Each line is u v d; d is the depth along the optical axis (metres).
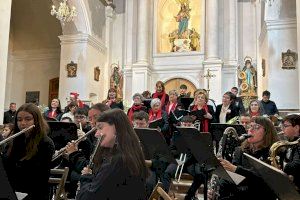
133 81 16.91
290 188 2.11
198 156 4.12
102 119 2.53
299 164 3.21
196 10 17.48
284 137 4.56
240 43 16.80
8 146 3.40
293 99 11.88
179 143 5.62
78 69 15.49
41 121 3.32
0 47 8.33
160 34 17.86
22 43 18.69
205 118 6.79
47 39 18.12
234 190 3.88
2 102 8.30
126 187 2.35
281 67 12.18
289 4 12.23
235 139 4.73
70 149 3.60
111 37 18.22
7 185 2.26
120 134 2.46
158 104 6.80
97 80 16.56
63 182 3.68
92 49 16.11
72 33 15.80
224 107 7.34
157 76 17.45
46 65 18.47
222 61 16.27
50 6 16.70
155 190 2.93
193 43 17.28
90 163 2.79
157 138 4.17
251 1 16.89
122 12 18.52
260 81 15.55
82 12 15.48
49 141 3.33
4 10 8.47
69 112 7.82
